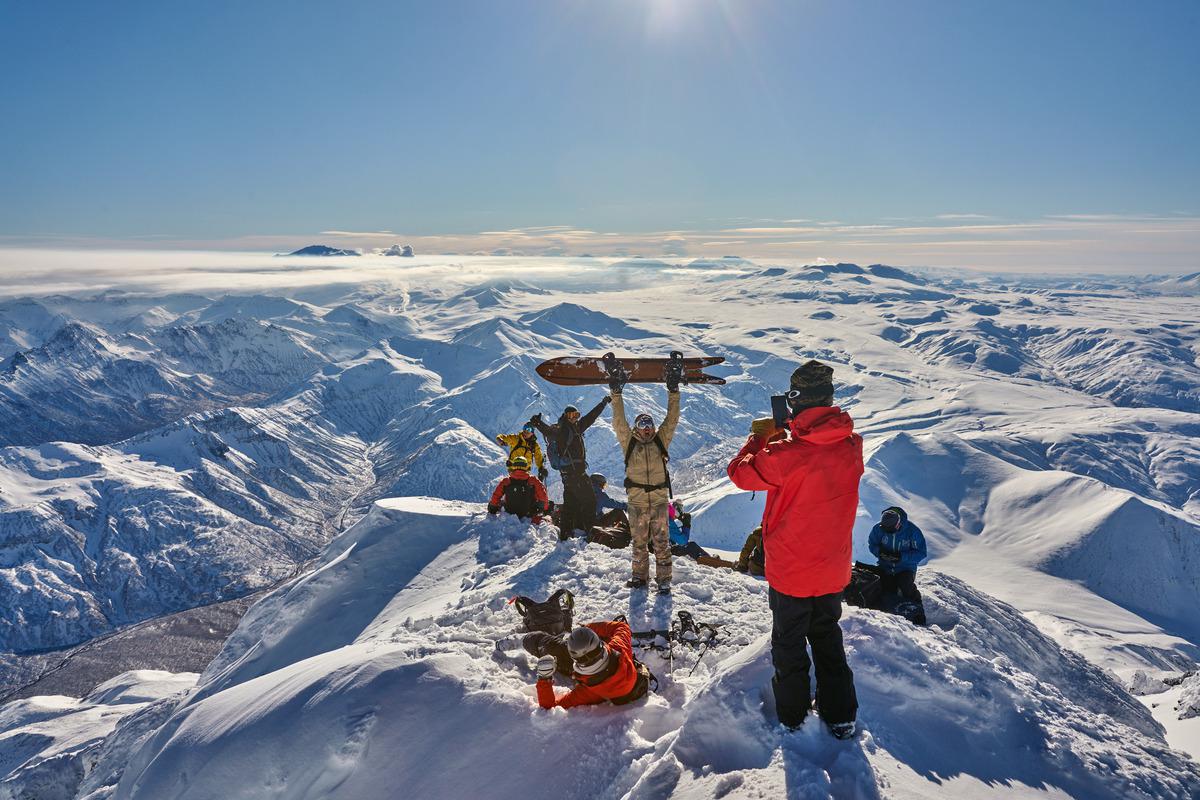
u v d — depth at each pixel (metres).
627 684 5.83
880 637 5.21
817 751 4.27
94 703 63.31
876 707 4.72
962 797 3.95
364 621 12.14
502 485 13.51
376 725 5.62
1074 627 44.03
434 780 5.30
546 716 5.65
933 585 10.91
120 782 7.30
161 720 13.65
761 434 5.28
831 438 4.25
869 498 127.12
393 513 14.97
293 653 12.56
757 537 10.80
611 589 9.09
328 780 5.46
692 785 4.41
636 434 8.70
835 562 4.34
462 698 5.85
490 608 8.84
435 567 12.76
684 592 8.96
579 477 11.88
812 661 5.08
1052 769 4.40
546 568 10.17
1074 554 106.50
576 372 8.98
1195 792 4.34
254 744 5.78
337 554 16.28
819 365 4.34
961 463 141.12
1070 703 5.29
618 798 4.84
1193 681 12.69
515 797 5.09
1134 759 4.62
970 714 4.75
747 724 4.66
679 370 8.59
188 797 5.72
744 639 7.31
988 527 123.25
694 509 90.38
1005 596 96.44
